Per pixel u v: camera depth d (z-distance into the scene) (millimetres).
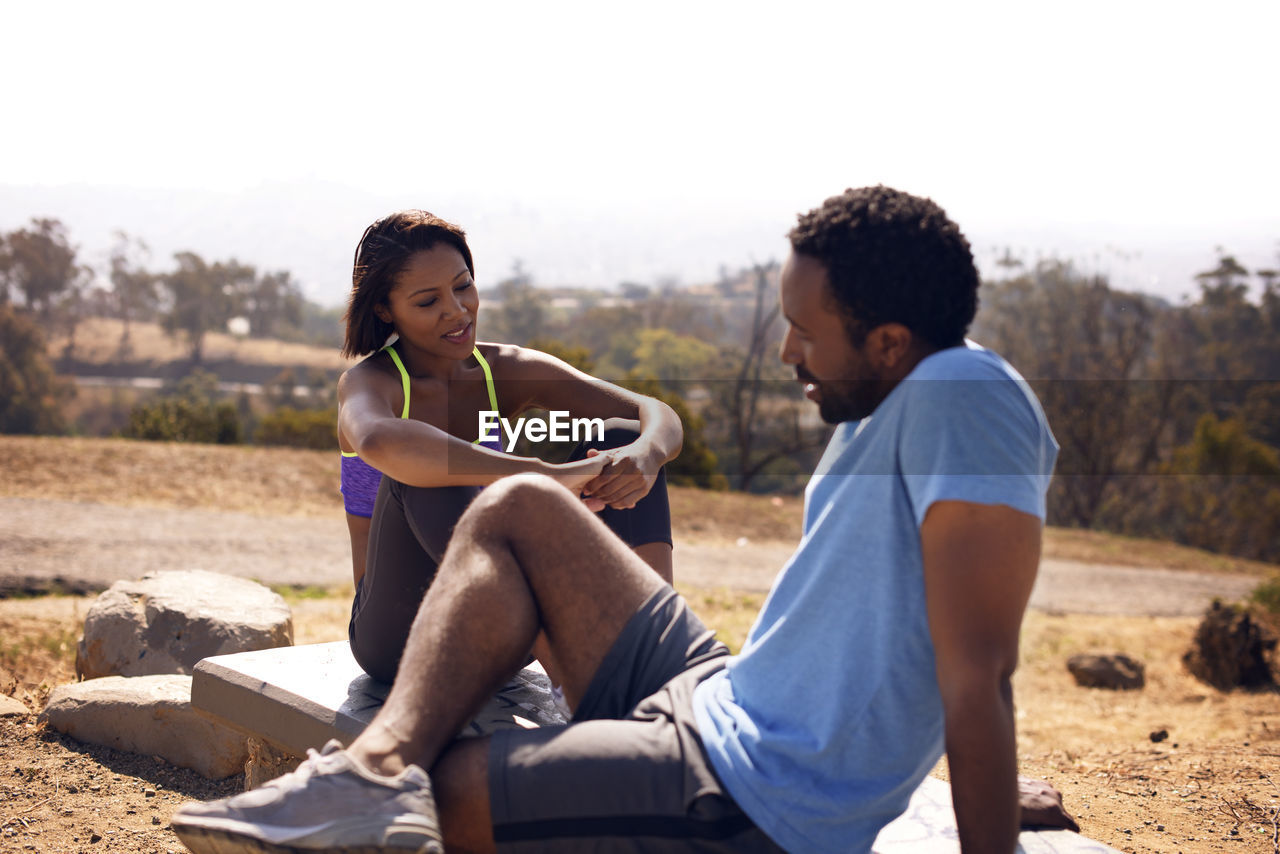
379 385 2070
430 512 1777
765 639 1341
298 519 14273
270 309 125000
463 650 1348
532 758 1299
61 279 101750
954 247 1254
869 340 1272
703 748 1315
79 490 14305
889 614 1225
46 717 3127
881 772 1280
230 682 2057
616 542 1542
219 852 1207
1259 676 8586
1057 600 14820
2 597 8891
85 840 2369
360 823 1140
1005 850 1128
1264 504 32906
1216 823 2639
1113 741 5582
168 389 89312
